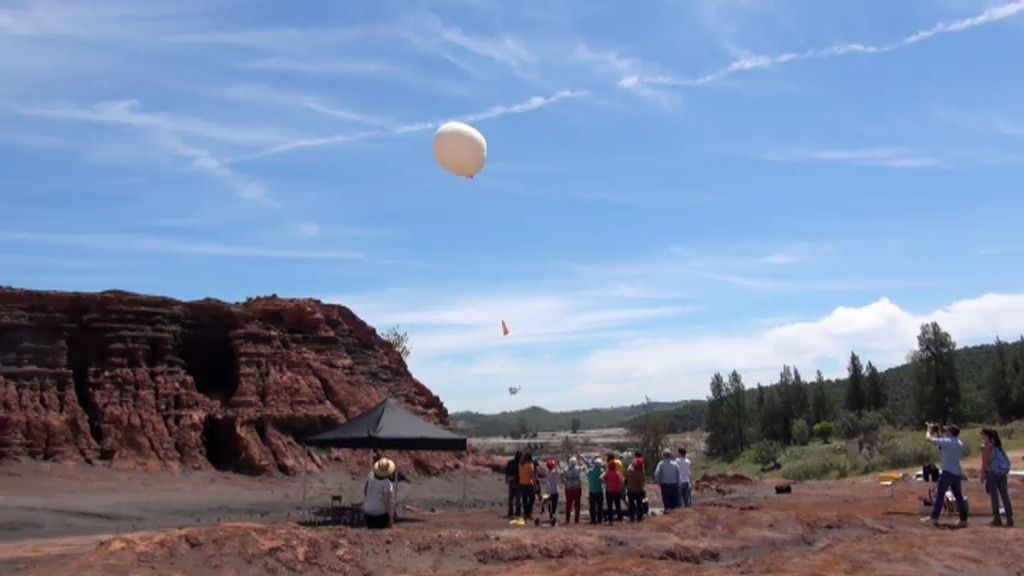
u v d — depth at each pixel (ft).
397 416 87.25
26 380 122.42
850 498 101.45
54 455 116.16
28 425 116.88
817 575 51.16
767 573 52.21
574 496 80.74
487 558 57.72
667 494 84.02
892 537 62.34
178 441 125.39
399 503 103.19
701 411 533.96
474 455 152.15
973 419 266.77
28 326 126.72
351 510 86.17
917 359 269.44
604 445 333.83
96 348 131.34
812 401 310.04
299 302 154.10
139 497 99.45
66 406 123.03
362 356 160.25
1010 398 277.03
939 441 69.31
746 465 248.52
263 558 51.55
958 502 69.21
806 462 185.78
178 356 139.95
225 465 127.54
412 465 136.87
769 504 93.61
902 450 175.63
